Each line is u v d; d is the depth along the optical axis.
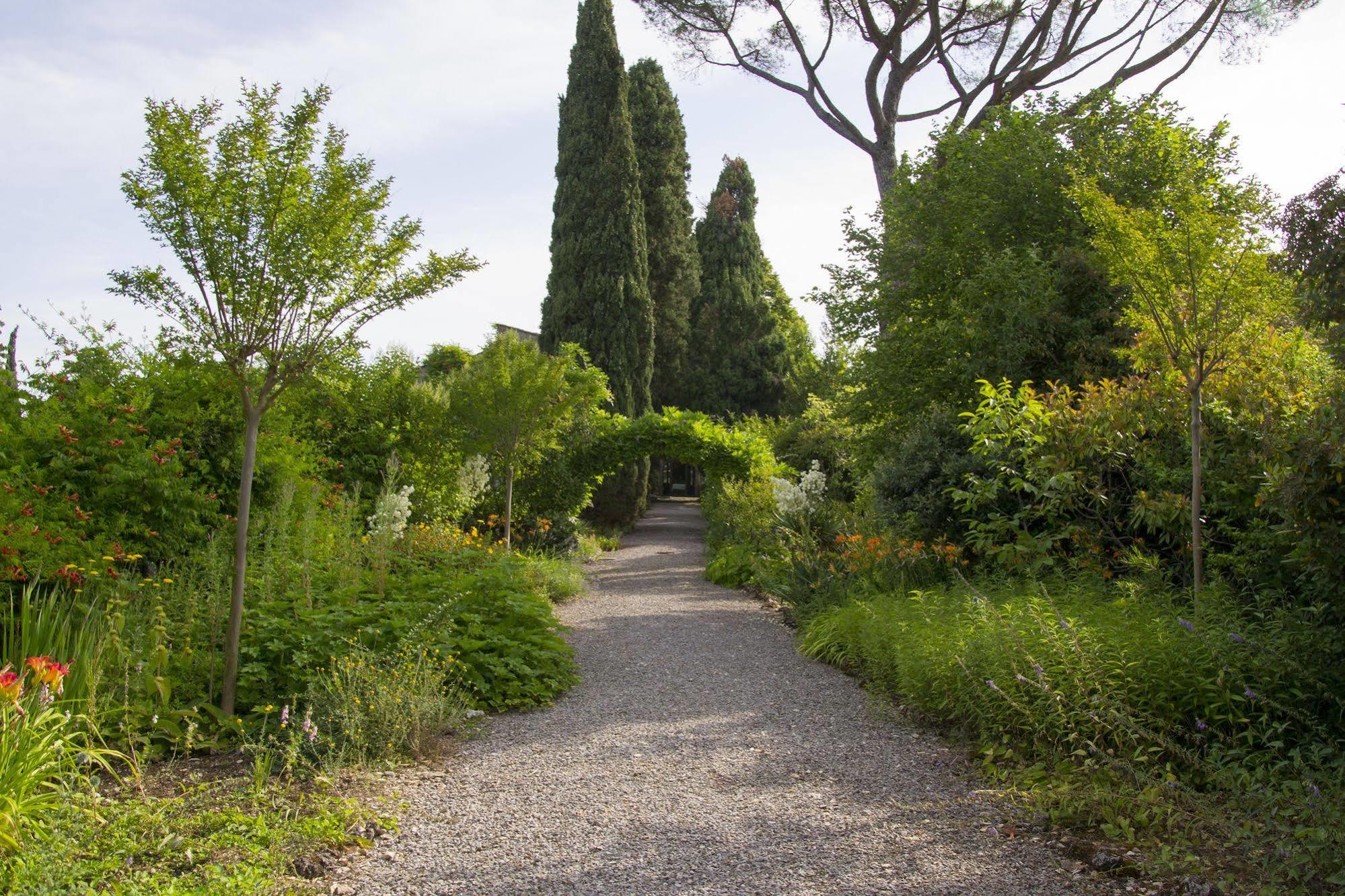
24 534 5.06
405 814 3.66
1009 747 4.26
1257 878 2.89
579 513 17.14
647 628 8.45
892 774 4.17
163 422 7.21
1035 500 7.09
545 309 22.11
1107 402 6.30
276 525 6.55
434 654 5.36
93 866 2.89
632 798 3.88
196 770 4.03
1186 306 5.36
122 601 4.58
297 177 4.55
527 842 3.39
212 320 4.47
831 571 8.87
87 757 3.56
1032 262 8.90
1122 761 3.57
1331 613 4.25
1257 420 5.37
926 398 10.01
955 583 7.32
